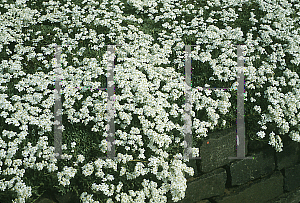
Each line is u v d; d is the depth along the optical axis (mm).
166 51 6402
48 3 7590
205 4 8445
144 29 7168
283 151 5984
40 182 4672
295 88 6070
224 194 5555
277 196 6027
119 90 5664
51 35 6754
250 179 5797
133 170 4922
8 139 4973
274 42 7117
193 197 5273
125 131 5188
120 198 4668
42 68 6074
